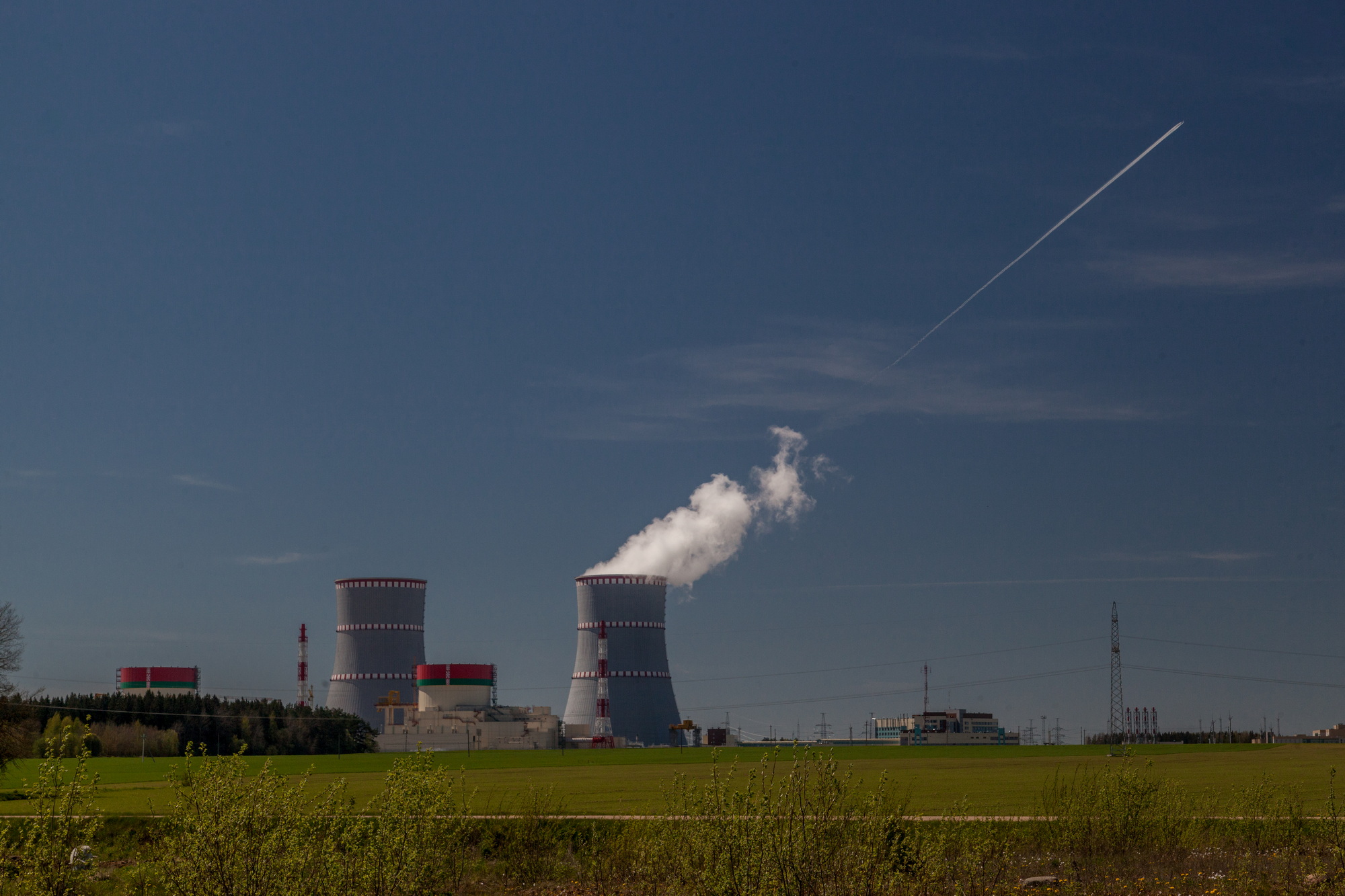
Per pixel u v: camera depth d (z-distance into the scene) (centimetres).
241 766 1691
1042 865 2583
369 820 1764
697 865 1797
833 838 1769
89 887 1680
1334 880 2241
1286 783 5669
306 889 1647
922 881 1864
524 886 2484
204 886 1592
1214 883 2359
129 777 8325
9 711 6197
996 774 7525
